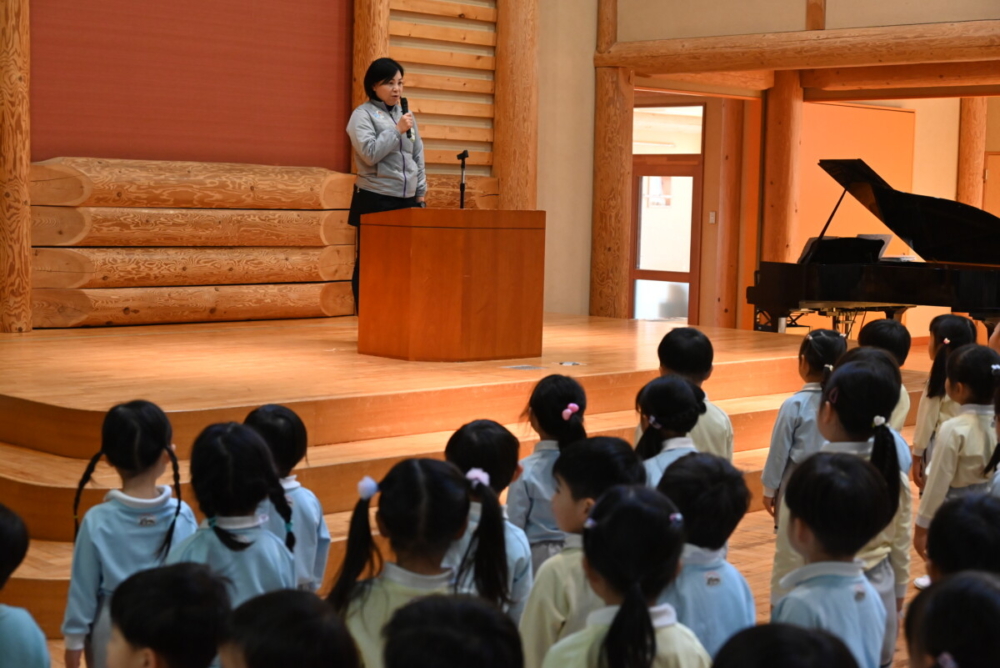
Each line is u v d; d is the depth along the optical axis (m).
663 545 1.86
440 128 8.61
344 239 8.28
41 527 4.09
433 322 5.93
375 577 2.20
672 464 2.32
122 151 7.35
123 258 7.29
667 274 12.43
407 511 2.12
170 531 2.76
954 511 2.00
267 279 7.90
